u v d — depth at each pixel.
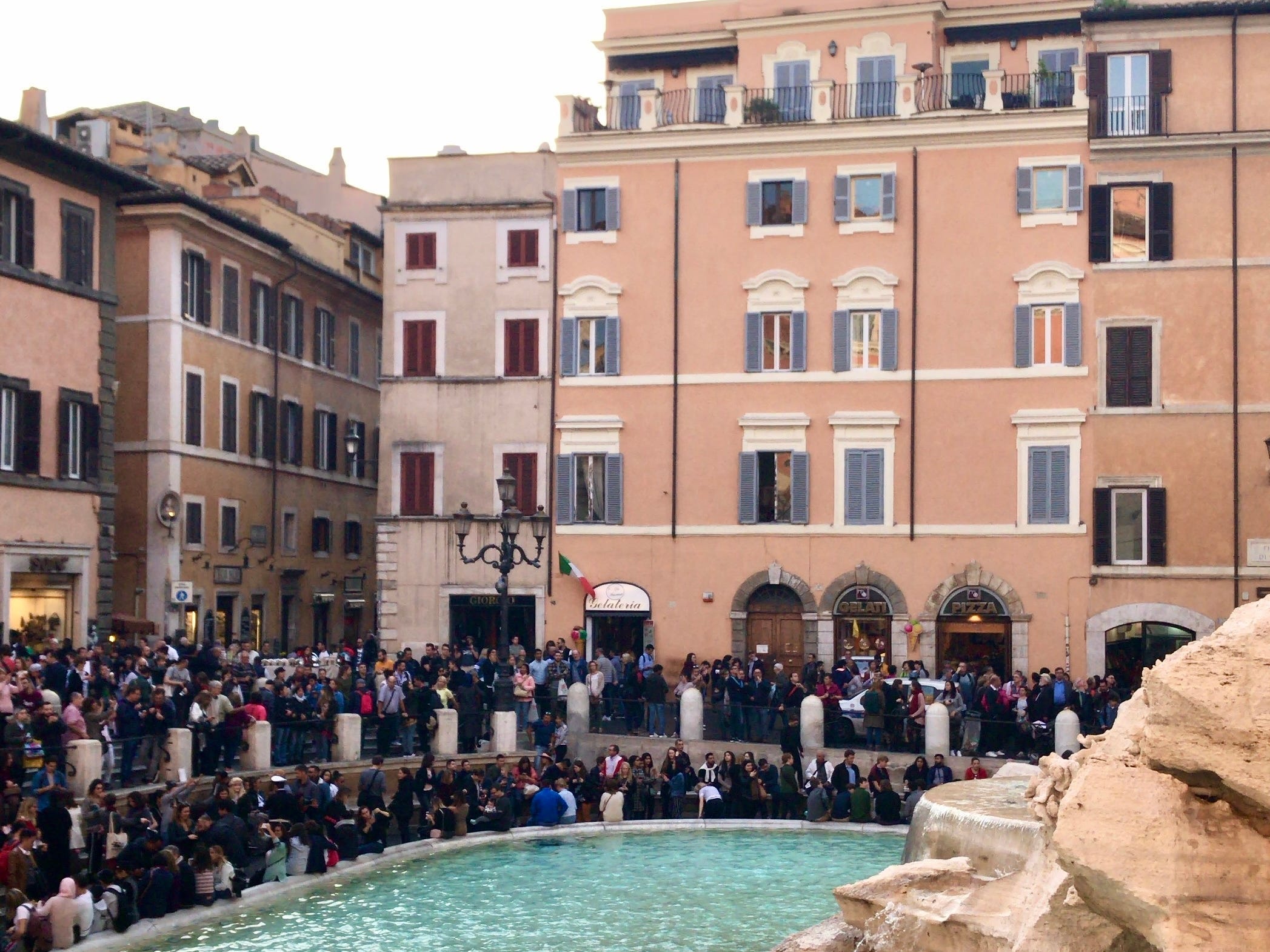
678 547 51.78
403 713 37.69
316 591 62.78
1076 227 49.72
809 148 51.44
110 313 47.41
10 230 43.41
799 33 53.59
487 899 26.20
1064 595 49.25
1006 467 49.88
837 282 50.97
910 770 36.16
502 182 54.09
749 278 51.69
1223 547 48.50
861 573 50.38
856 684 42.53
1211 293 48.91
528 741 40.19
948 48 53.81
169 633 51.22
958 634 50.06
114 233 48.00
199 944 22.92
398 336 54.38
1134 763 11.99
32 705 29.28
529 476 53.22
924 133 50.44
